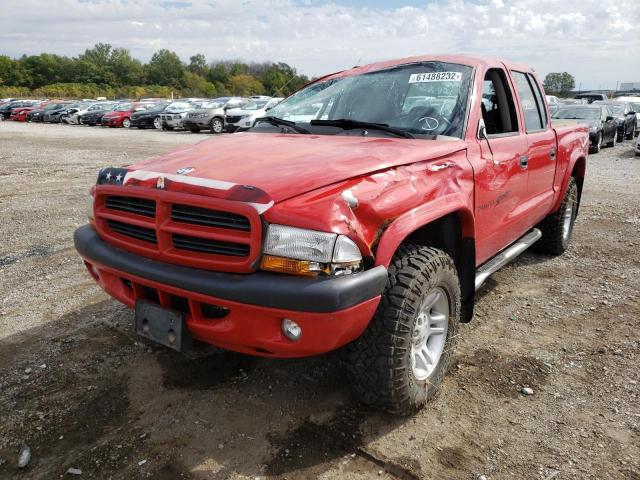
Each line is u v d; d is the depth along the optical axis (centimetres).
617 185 1012
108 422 278
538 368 333
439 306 297
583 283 480
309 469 245
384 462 250
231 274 235
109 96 9388
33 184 984
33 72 10294
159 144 1825
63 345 358
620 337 373
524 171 404
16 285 468
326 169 247
